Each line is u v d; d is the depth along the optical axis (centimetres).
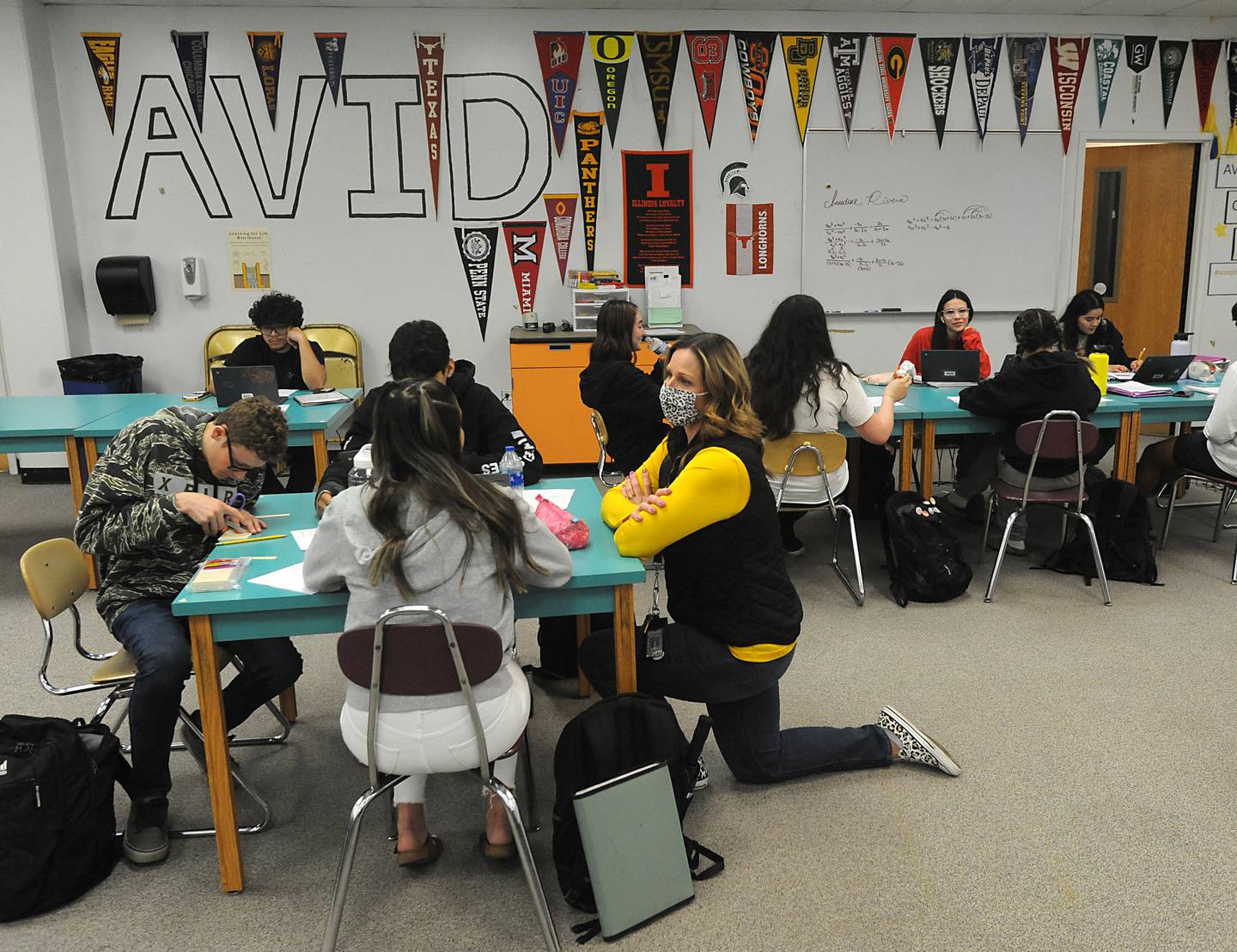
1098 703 282
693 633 211
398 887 205
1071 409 363
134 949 186
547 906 195
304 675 314
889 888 200
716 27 592
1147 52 626
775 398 337
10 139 552
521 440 304
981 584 387
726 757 232
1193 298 677
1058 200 638
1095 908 192
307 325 604
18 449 375
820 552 432
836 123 610
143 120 574
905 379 367
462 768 176
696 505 195
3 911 193
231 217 590
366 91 582
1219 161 652
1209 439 385
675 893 194
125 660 228
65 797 197
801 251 625
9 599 386
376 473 172
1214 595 369
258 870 211
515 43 583
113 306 582
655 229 612
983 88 615
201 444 225
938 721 272
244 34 568
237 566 196
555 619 296
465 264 608
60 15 559
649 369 596
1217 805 228
